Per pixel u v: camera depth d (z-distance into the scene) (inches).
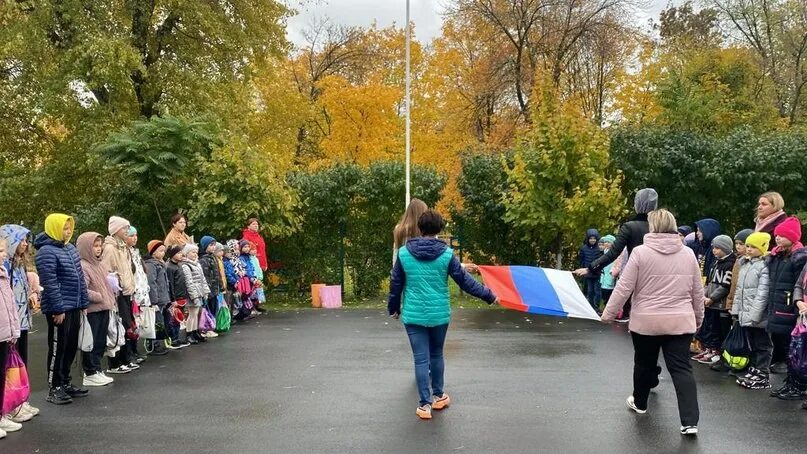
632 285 215.2
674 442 199.9
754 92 1018.1
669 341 213.6
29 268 282.4
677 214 569.0
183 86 762.2
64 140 786.2
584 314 257.4
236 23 807.1
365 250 611.8
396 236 260.5
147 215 604.1
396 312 240.2
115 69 668.1
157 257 350.0
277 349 361.7
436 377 239.1
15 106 751.7
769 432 209.8
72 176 767.7
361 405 243.9
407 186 577.6
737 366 278.7
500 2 1026.7
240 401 251.9
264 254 527.5
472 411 234.1
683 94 803.4
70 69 686.5
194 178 585.6
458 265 232.4
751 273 269.7
